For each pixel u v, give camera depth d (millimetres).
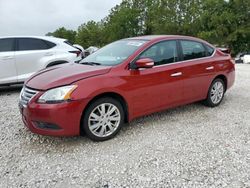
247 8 43656
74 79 4371
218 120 5562
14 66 8188
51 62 8578
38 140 4707
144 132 4996
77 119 4316
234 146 4391
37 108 4211
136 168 3801
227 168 3756
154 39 5355
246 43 43781
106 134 4668
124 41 5762
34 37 8594
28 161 4031
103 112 4590
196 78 5820
